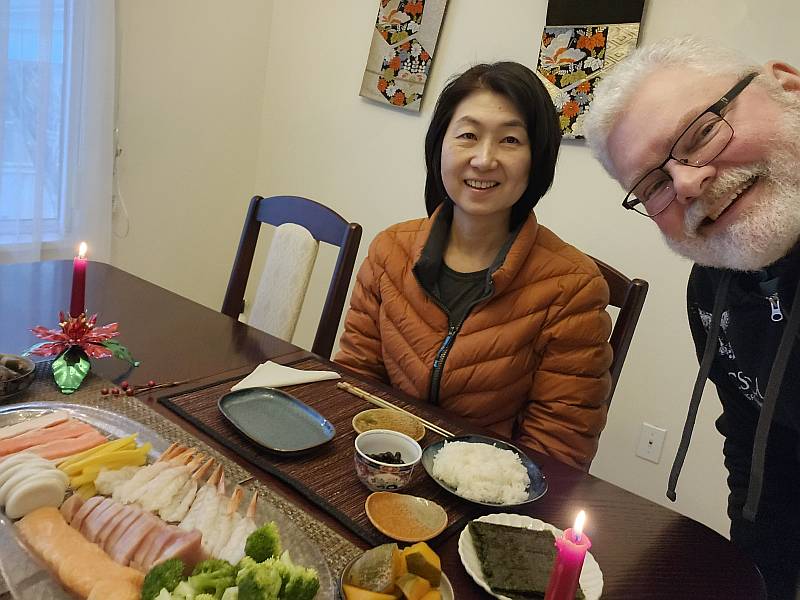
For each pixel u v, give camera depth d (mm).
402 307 1401
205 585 621
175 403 1073
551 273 1325
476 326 1321
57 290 1516
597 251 2150
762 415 1069
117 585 630
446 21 2443
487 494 915
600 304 1320
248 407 1091
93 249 2498
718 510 1993
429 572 689
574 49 2080
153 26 2594
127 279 1704
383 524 818
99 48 2334
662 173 1031
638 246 2062
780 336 1106
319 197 2963
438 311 1369
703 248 1082
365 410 1164
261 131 3156
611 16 1993
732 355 1265
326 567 701
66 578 643
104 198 2484
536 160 1328
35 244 2318
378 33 2625
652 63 1061
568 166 2176
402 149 2635
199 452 933
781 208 979
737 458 1354
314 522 825
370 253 1511
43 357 1165
